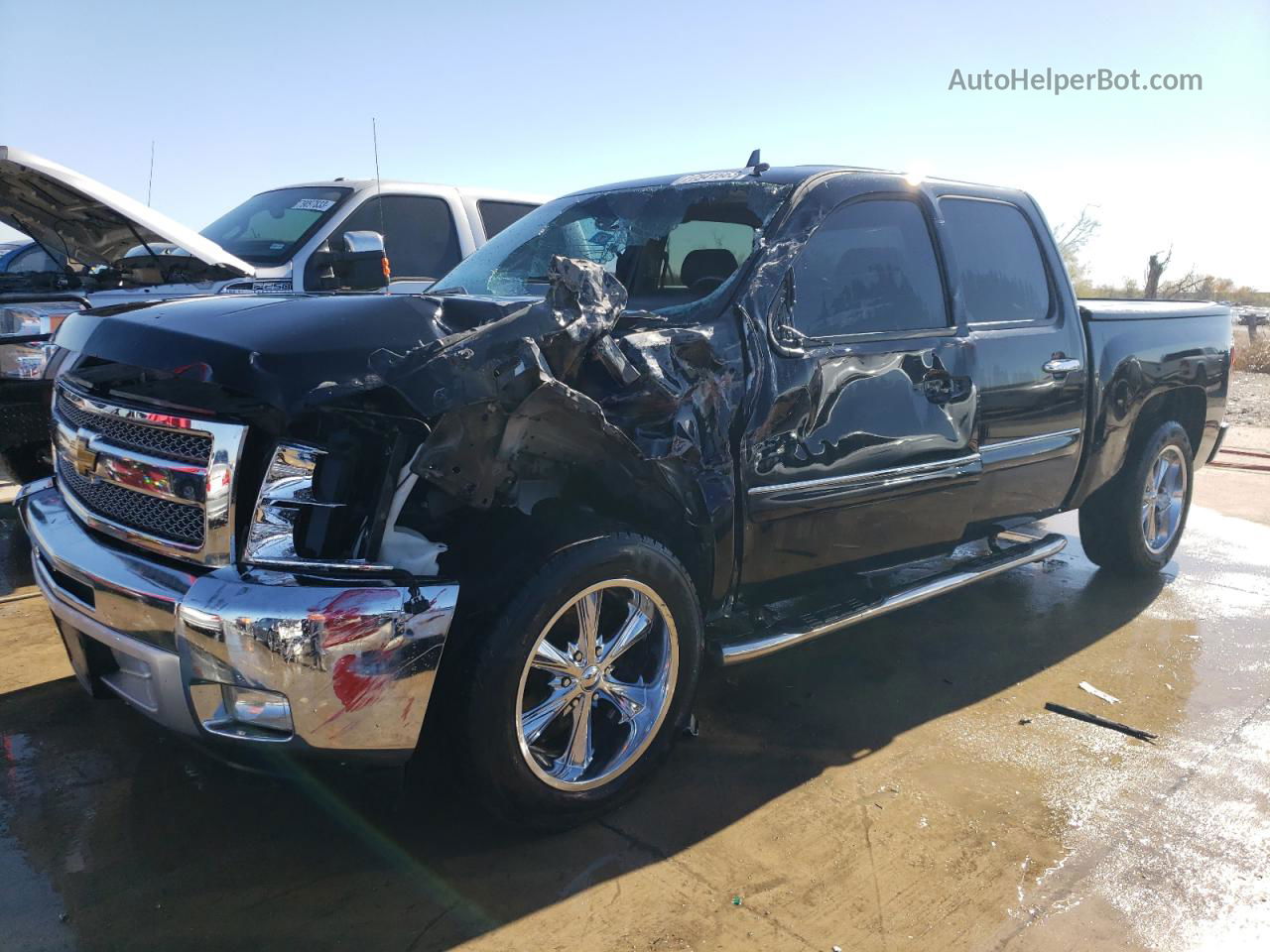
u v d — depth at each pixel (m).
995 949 2.40
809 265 3.44
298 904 2.50
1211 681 4.02
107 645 2.63
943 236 3.96
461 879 2.62
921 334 3.73
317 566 2.42
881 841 2.84
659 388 2.80
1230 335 5.63
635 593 2.88
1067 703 3.79
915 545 3.87
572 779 2.82
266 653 2.31
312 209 7.13
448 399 2.39
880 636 4.46
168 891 2.54
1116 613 4.82
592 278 2.71
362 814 2.91
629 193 4.01
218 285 6.18
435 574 2.53
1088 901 2.58
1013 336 4.11
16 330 4.85
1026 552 4.39
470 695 2.56
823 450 3.34
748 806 3.01
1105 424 4.63
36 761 3.16
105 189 5.49
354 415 2.50
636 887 2.61
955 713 3.68
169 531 2.60
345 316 2.63
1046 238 4.49
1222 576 5.48
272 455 2.43
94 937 2.37
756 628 3.54
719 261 3.47
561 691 2.81
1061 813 3.00
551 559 2.67
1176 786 3.17
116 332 2.79
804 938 2.43
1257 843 2.87
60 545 2.78
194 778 3.08
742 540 3.19
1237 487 7.97
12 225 6.01
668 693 2.99
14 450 4.88
